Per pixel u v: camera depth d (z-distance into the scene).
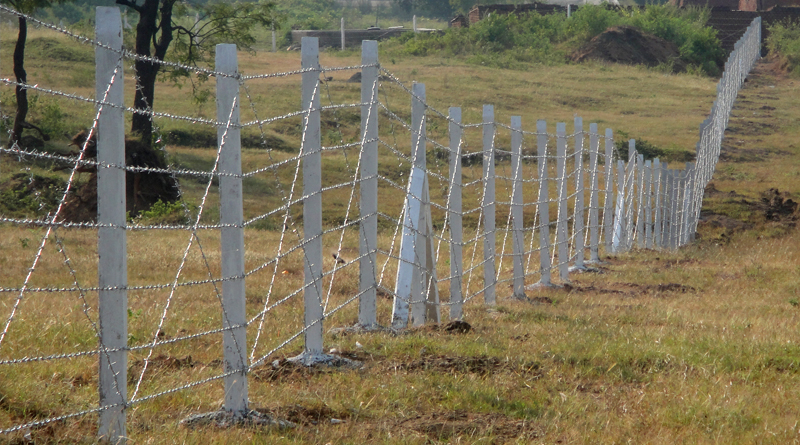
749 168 58.69
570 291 25.52
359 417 11.19
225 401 10.55
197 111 62.88
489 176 21.77
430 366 13.72
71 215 34.72
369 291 16.09
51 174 38.94
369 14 165.00
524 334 17.19
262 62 90.56
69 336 14.43
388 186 50.06
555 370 14.20
